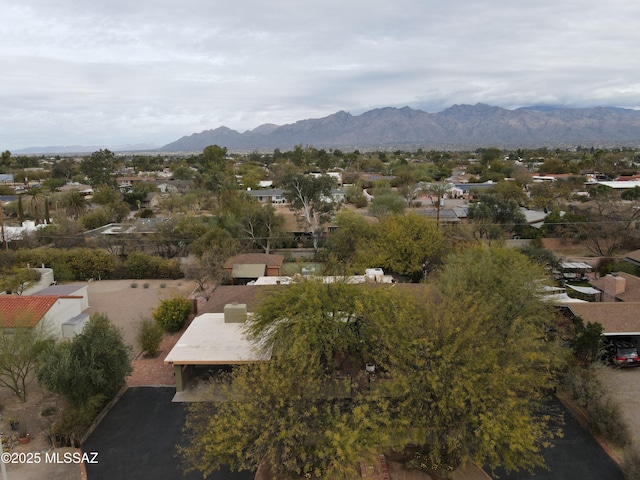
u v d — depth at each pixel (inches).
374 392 576.1
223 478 579.5
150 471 593.3
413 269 1371.8
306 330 697.6
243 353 776.9
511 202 2085.4
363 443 510.3
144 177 4539.9
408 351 578.2
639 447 613.6
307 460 533.6
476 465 600.7
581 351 805.9
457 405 520.4
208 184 3484.3
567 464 604.1
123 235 1861.5
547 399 676.7
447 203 2731.3
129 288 1446.9
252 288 1125.1
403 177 3612.2
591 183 3093.0
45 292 1162.0
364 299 748.6
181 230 1862.7
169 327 1060.5
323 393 610.2
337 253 1616.6
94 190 3452.3
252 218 1974.7
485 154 5900.6
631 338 908.0
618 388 724.7
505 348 621.9
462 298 733.3
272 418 516.7
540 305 832.9
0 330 777.6
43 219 2464.3
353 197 2906.0
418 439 540.1
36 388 800.3
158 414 724.0
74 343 715.4
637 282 1135.0
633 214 1787.6
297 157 5836.6
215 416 524.4
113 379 733.3
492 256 1043.3
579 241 1811.0
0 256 1489.9
